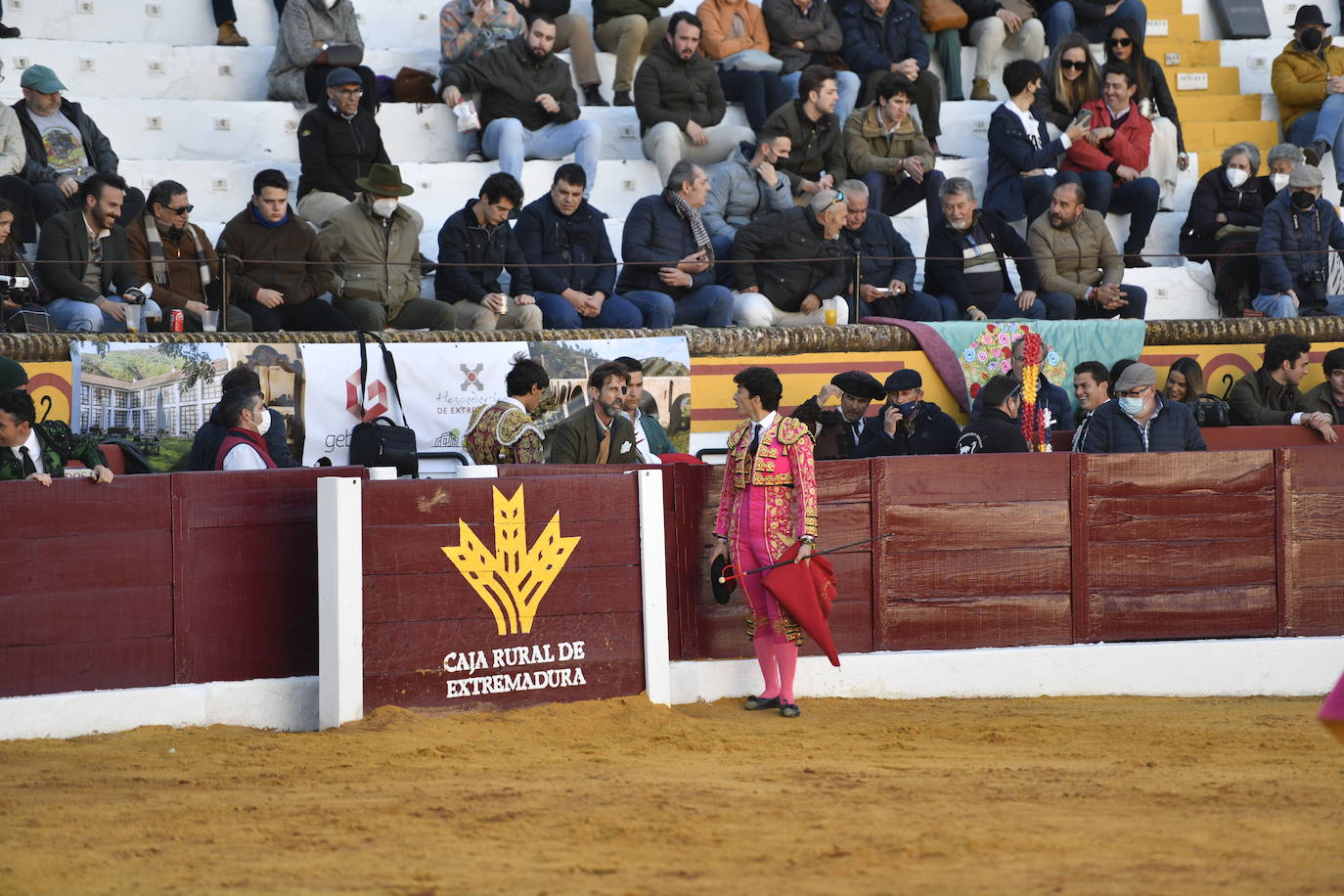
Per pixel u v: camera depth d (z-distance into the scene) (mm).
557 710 27938
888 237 43750
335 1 47000
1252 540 33656
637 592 29562
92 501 26719
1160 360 43219
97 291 36219
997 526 32375
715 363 40062
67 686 26453
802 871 16594
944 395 41812
